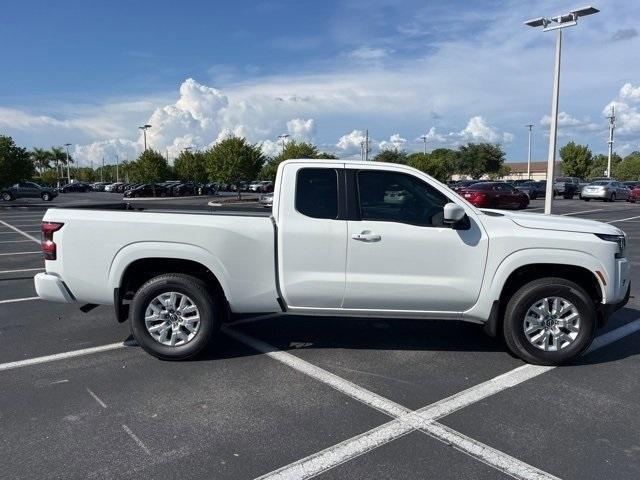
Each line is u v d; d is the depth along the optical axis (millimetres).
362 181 4836
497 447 3418
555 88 19391
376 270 4758
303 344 5469
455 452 3357
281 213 4805
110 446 3416
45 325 6137
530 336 4863
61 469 3154
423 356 5133
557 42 19141
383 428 3666
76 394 4207
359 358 5062
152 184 49344
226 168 41188
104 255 4801
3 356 5082
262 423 3732
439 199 4844
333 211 4805
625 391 4305
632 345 5477
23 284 8586
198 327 4910
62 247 4828
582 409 3973
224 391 4273
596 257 4703
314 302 4844
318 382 4473
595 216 22609
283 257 4777
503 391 4301
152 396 4172
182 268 5035
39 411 3906
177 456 3303
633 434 3590
